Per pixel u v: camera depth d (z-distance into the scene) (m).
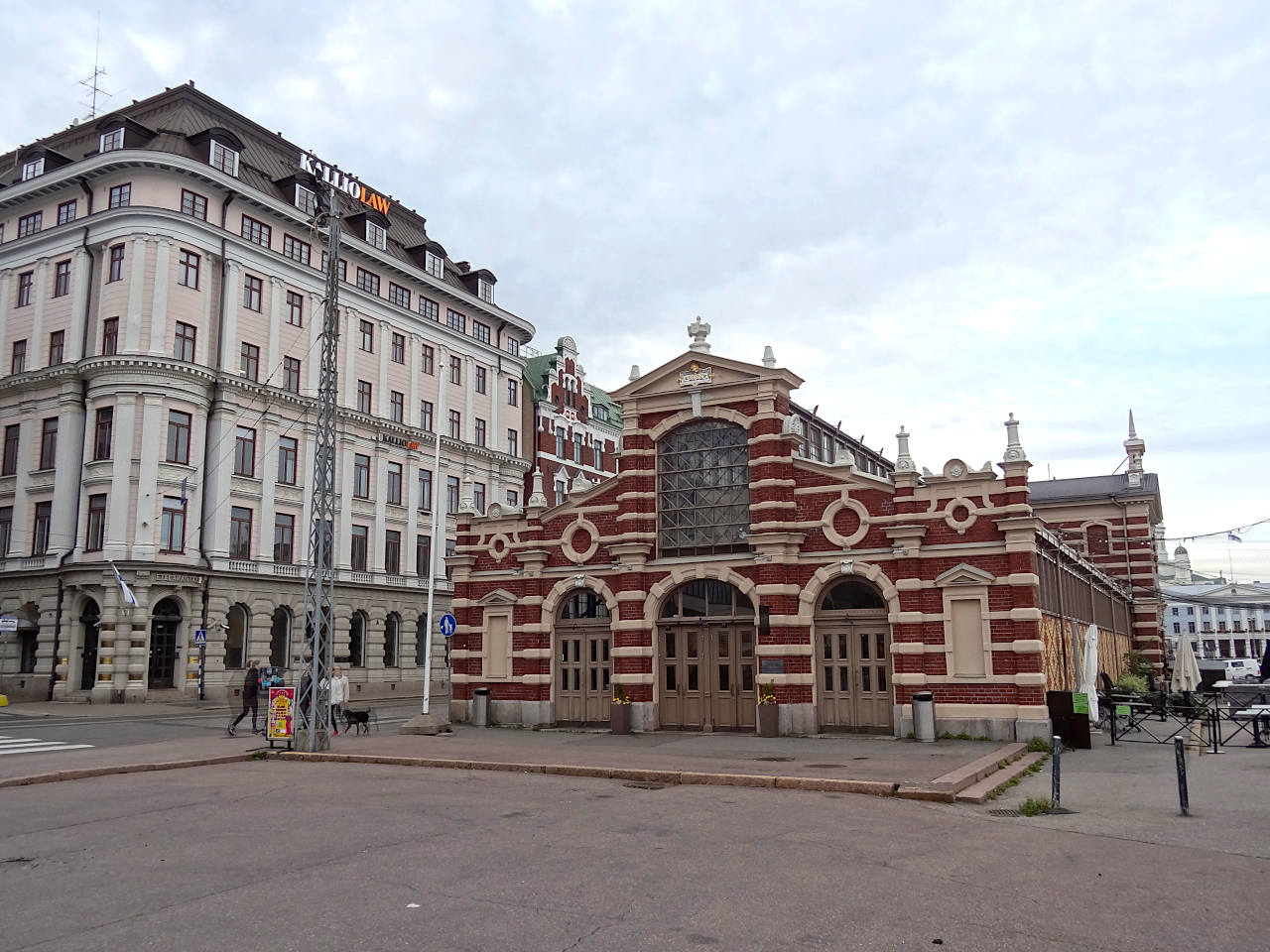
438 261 60.19
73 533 43.00
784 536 24.33
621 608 26.31
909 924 7.97
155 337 42.69
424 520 56.81
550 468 68.56
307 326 50.22
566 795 15.10
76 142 50.47
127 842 11.42
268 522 46.91
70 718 33.34
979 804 14.16
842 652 24.12
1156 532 55.94
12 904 8.62
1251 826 12.28
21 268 46.94
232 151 47.72
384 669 53.03
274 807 13.95
